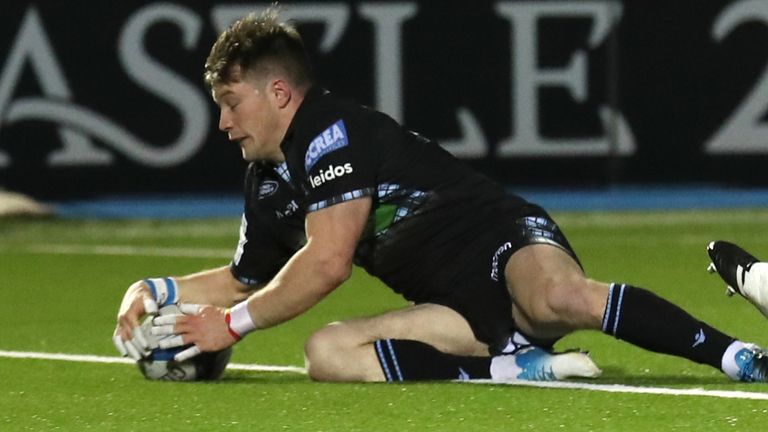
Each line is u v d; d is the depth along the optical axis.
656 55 43.97
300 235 17.12
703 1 43.91
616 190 43.91
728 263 16.78
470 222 16.70
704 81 44.03
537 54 43.31
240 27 16.59
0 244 36.97
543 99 43.41
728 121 43.78
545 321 16.14
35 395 16.14
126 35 42.06
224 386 16.44
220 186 42.69
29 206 40.91
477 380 16.23
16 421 14.69
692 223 39.47
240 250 17.58
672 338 15.66
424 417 14.38
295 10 42.56
